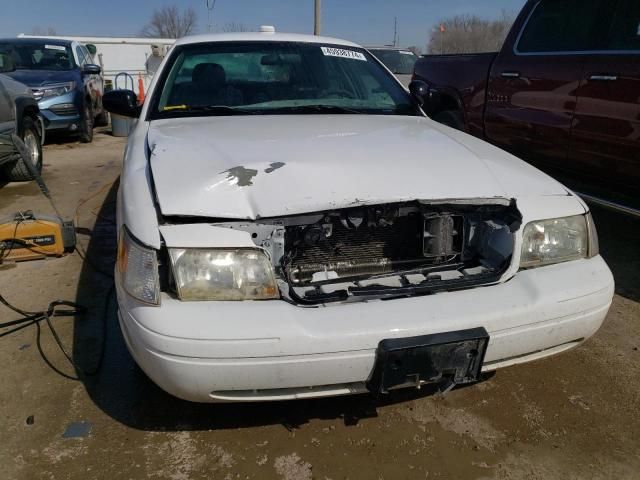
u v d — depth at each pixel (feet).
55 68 29.55
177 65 10.27
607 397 7.82
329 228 6.37
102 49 58.59
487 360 6.27
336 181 6.32
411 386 6.02
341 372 5.76
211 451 6.73
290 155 6.81
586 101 12.41
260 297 5.82
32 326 9.41
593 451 6.82
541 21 14.11
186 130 8.25
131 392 7.73
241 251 5.81
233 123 8.68
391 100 10.75
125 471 6.41
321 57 10.98
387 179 6.48
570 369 8.46
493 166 7.24
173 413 7.34
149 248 5.74
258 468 6.49
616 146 11.85
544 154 14.05
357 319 5.74
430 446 6.86
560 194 7.12
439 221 6.70
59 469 6.41
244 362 5.56
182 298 5.69
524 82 14.24
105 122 37.86
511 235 6.59
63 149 27.71
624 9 11.88
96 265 12.06
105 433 6.98
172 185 6.18
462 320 5.94
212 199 6.00
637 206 12.16
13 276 11.49
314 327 5.63
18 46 29.89
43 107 26.76
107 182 19.98
